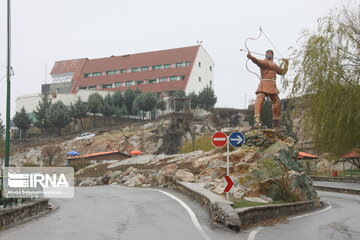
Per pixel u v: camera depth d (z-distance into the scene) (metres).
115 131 92.12
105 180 36.50
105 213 14.80
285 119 58.88
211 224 12.86
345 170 60.84
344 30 14.91
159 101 103.50
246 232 12.47
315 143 15.38
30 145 88.81
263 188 20.14
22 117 100.69
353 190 35.34
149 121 94.06
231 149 23.95
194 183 22.14
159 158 38.62
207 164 24.62
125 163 41.03
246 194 19.11
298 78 15.73
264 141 22.52
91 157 53.50
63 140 90.69
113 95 106.56
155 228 11.83
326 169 64.19
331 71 14.55
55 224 12.31
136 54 127.31
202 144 57.31
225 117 97.06
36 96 108.31
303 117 16.44
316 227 14.77
